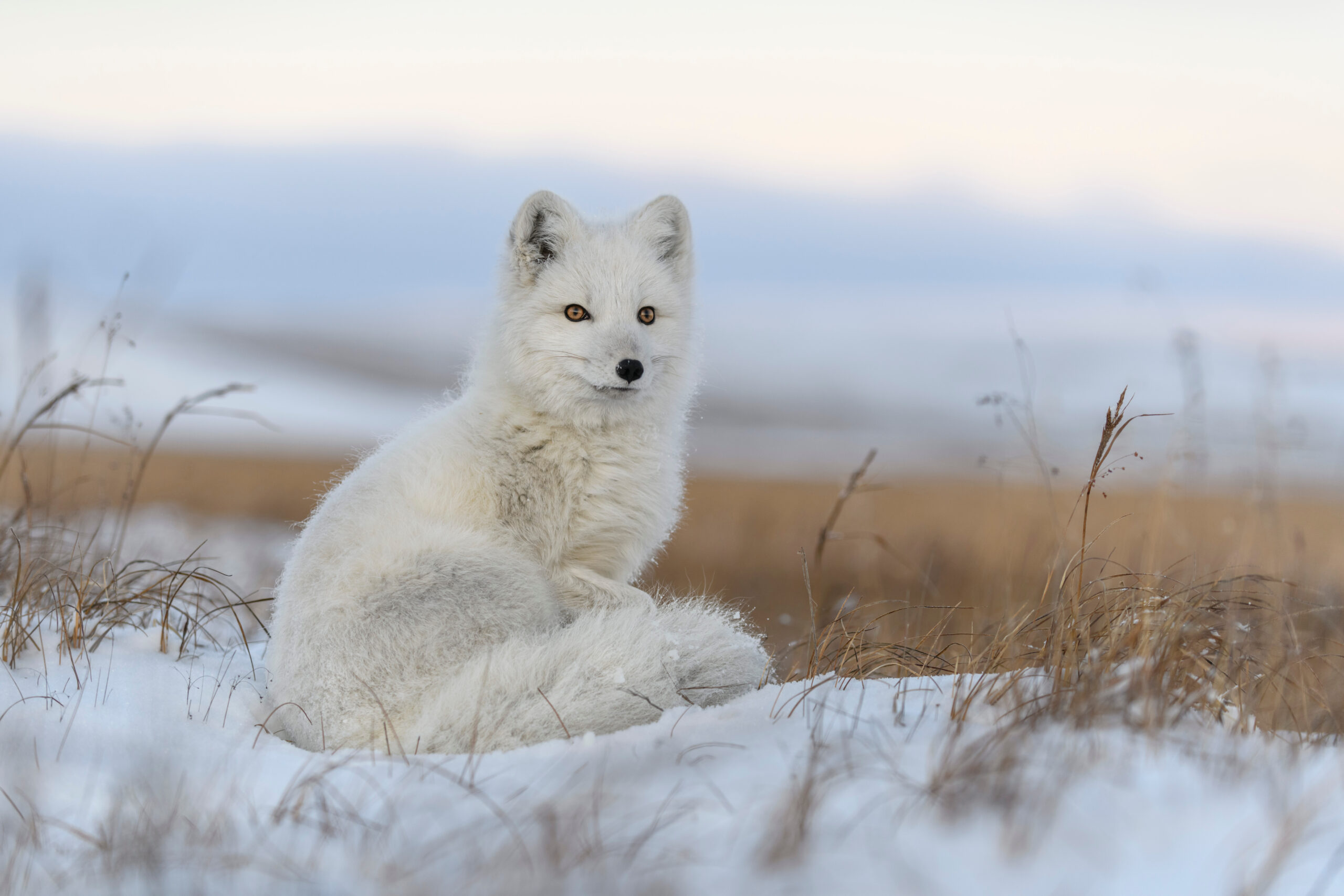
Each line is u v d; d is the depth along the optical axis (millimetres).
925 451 108125
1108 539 17750
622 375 12023
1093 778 7207
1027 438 13445
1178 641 9398
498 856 6484
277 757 9047
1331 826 6566
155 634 13227
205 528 31359
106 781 8117
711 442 121938
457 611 10336
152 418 74125
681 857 6426
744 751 8336
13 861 6477
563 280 12648
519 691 9500
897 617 16234
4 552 14086
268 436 117250
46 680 10680
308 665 10273
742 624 12086
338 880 6359
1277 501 16000
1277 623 10656
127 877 6379
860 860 6223
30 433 17047
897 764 7695
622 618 10203
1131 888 5836
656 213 13828
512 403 12508
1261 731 8898
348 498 11484
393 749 9578
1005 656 10250
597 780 7578
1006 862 6129
